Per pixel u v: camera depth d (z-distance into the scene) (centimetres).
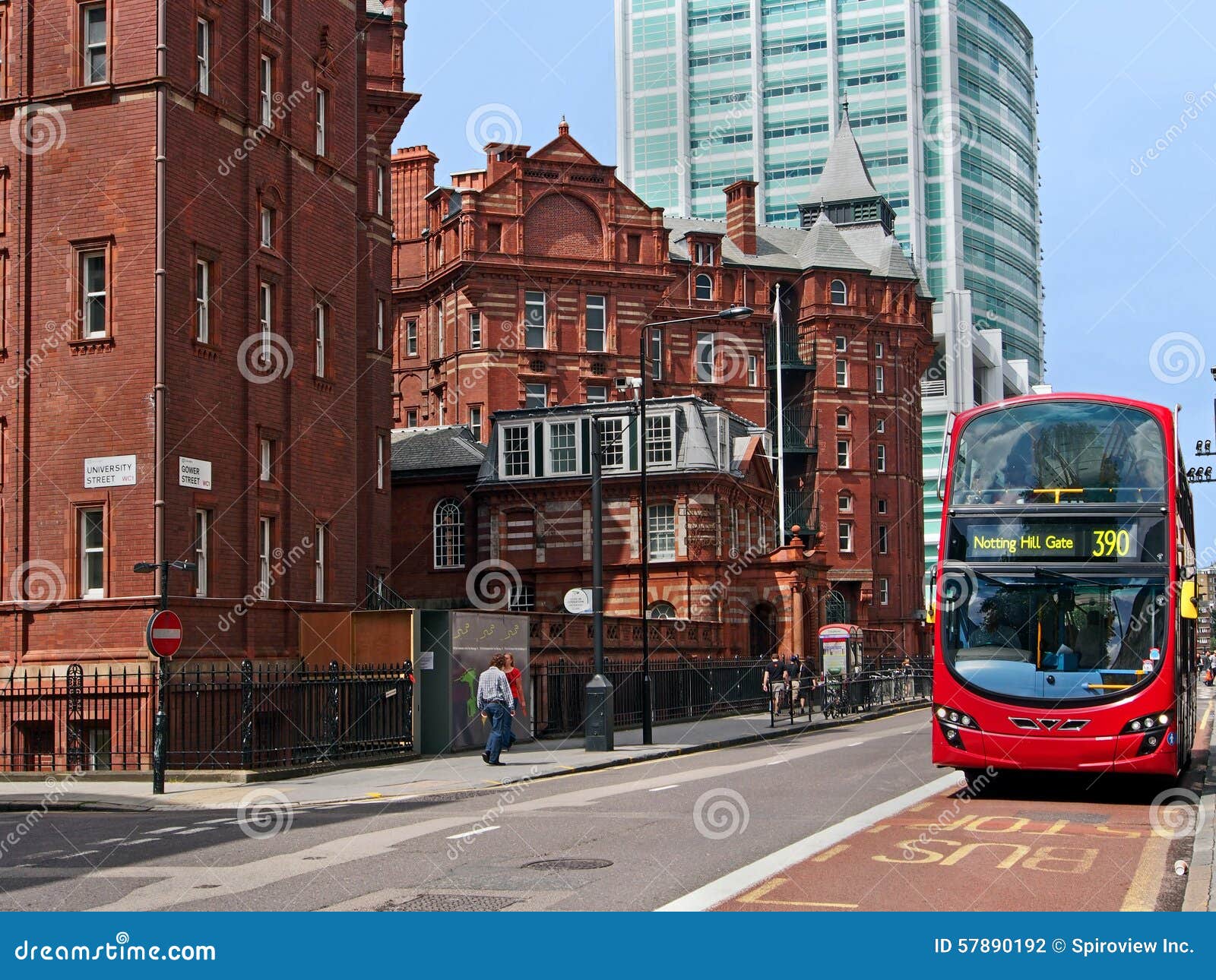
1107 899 1071
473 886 1148
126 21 2797
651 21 13325
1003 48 13862
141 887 1188
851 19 12925
